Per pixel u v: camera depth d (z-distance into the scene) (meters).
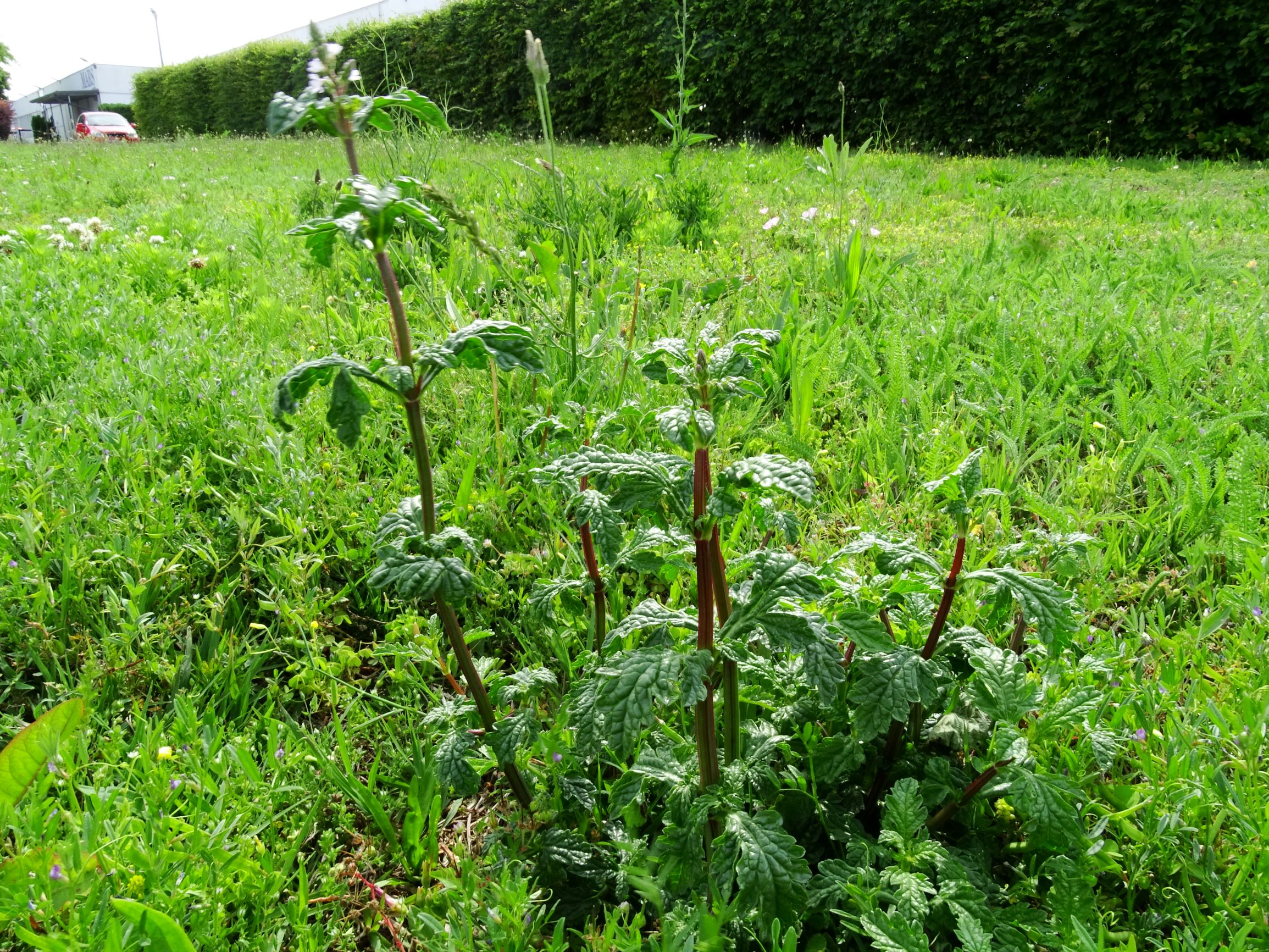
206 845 1.43
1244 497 2.32
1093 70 10.42
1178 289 4.16
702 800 1.29
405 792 1.73
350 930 1.45
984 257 4.73
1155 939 1.36
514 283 3.65
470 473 2.29
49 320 3.70
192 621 2.17
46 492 2.40
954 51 11.36
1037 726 1.50
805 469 1.18
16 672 2.01
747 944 1.31
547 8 15.27
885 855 1.36
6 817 1.41
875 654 1.39
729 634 1.25
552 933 1.44
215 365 3.24
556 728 1.64
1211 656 1.96
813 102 12.75
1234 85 9.79
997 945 1.26
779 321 3.45
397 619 2.01
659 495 1.25
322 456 2.74
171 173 10.06
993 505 2.53
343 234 1.37
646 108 14.16
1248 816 1.45
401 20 17.72
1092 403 3.11
